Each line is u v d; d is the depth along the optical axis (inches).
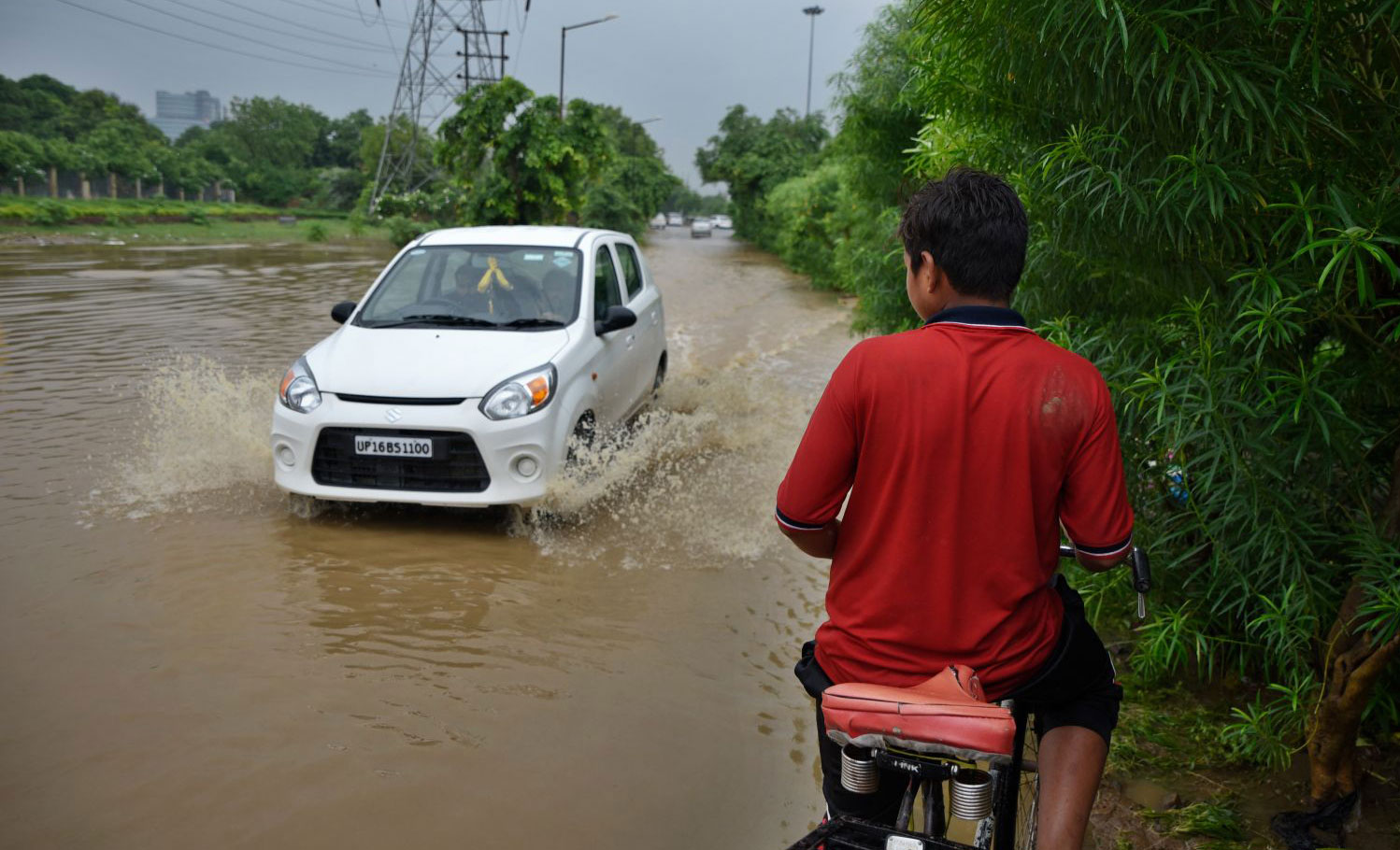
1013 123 130.5
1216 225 108.7
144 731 131.7
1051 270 138.7
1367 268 104.0
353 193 3085.6
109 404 298.8
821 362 426.0
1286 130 93.9
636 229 1679.4
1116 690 81.8
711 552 205.5
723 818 117.3
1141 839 114.1
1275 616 116.0
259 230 1774.1
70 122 3503.9
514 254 259.3
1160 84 97.4
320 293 630.5
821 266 831.1
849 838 68.3
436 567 192.1
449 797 120.0
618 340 263.7
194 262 895.7
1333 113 98.3
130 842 109.6
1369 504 122.1
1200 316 112.9
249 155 4215.1
